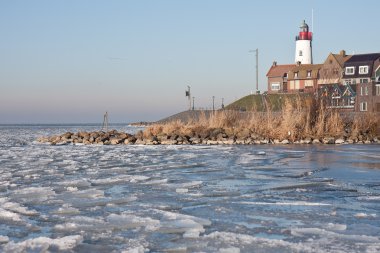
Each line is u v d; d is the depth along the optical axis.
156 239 7.68
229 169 16.03
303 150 23.92
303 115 32.41
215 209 9.75
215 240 7.54
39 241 7.45
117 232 8.09
